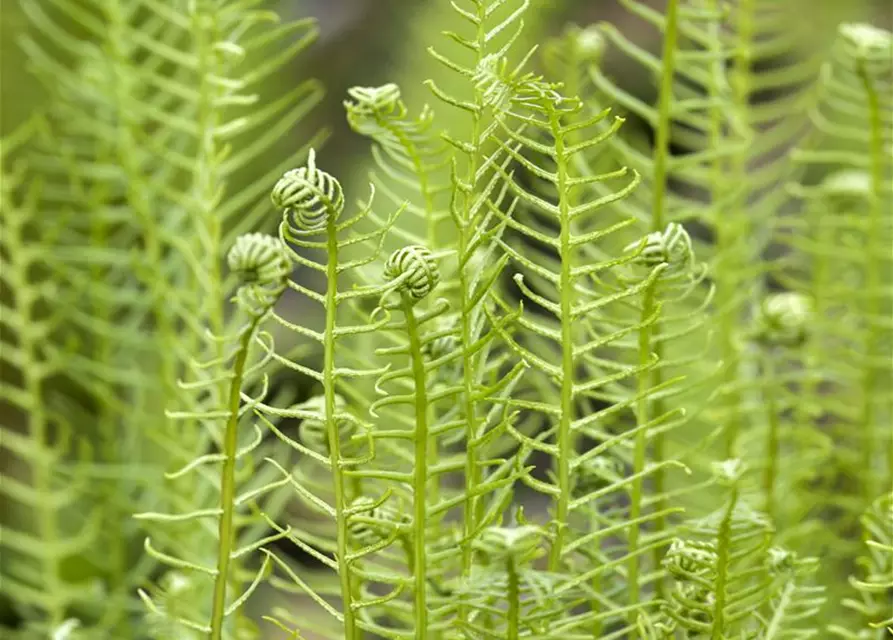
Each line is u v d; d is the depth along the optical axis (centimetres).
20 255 114
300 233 78
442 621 90
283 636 128
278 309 181
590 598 87
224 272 119
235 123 99
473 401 81
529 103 80
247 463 96
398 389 98
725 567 83
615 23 220
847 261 121
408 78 145
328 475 141
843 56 104
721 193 110
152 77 103
